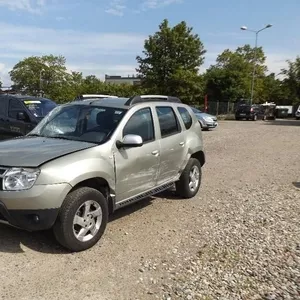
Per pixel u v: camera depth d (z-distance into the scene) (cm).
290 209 576
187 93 3531
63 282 337
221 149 1288
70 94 4834
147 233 462
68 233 381
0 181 368
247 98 4631
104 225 424
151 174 509
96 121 475
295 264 383
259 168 940
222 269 369
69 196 384
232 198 639
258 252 411
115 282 340
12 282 333
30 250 396
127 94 4084
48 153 394
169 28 3578
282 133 2073
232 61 4972
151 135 516
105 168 420
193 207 578
